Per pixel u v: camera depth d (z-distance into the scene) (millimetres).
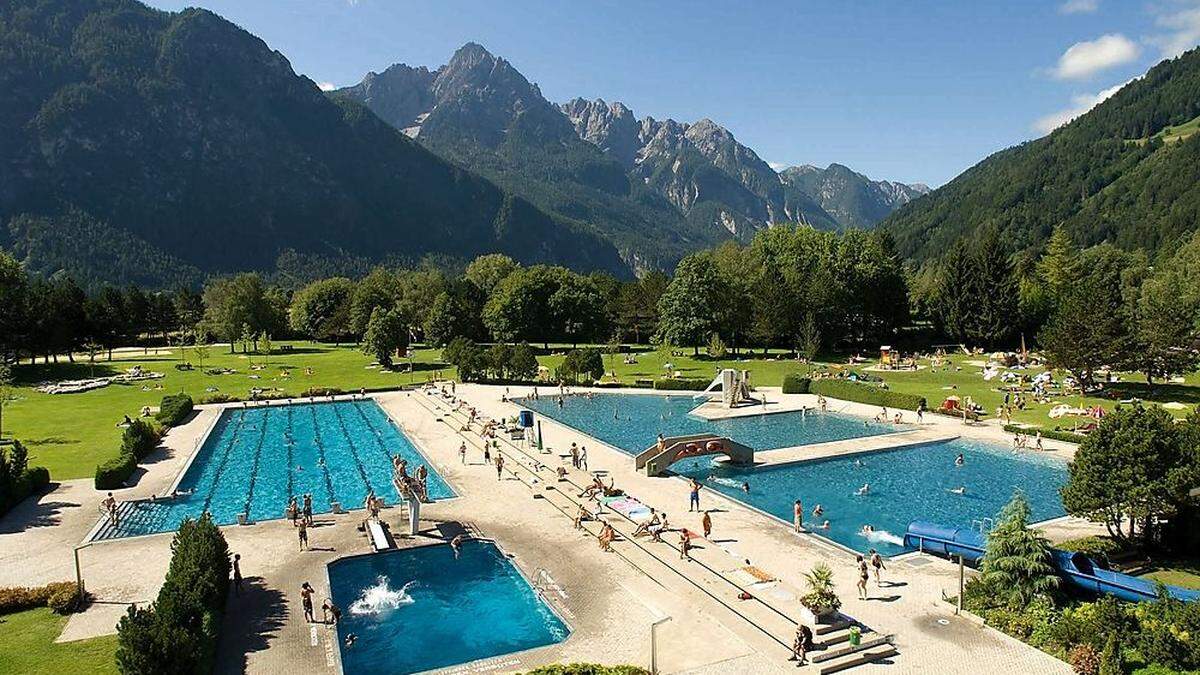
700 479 52469
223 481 53156
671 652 26016
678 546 36844
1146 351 76188
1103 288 79875
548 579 33156
